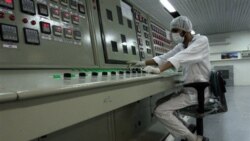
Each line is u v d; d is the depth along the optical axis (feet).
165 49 11.86
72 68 4.53
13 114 1.84
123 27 7.52
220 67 35.65
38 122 2.07
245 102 18.57
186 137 6.25
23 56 3.55
